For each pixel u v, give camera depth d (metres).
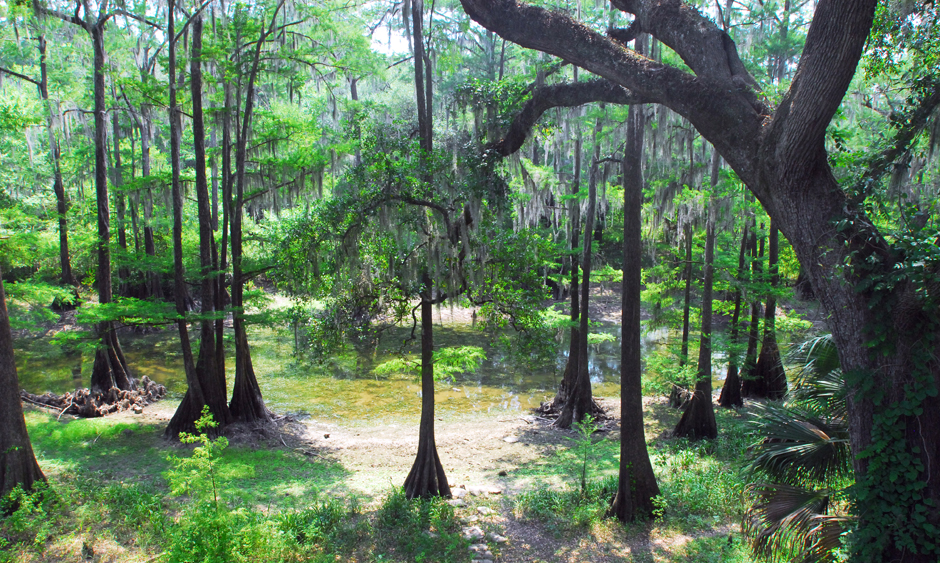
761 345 18.86
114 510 8.90
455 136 9.91
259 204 16.61
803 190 5.04
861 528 4.88
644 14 6.56
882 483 4.76
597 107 16.11
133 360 23.72
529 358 11.16
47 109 20.34
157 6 16.30
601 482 10.92
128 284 30.59
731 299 20.48
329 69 18.48
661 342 25.55
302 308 11.71
